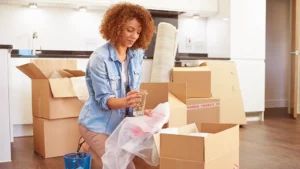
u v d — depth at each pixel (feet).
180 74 10.37
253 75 15.16
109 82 5.69
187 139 4.12
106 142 5.14
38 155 9.02
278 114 17.54
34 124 9.48
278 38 20.65
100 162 5.94
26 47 13.29
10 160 8.37
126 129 5.04
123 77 5.99
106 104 5.52
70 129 9.02
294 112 15.98
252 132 12.21
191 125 5.16
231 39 14.78
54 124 8.80
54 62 9.90
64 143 8.96
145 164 5.43
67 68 10.10
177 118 6.75
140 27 5.82
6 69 8.21
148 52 14.82
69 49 13.96
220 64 13.82
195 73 10.27
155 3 14.33
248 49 15.08
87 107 5.95
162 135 4.31
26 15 13.25
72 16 13.98
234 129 4.71
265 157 8.57
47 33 13.60
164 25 12.51
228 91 13.66
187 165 4.11
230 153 4.58
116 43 5.83
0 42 12.89
